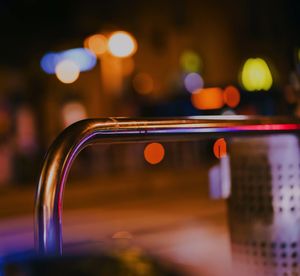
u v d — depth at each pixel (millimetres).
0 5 21922
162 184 21062
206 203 15453
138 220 12891
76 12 23609
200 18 34938
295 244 2277
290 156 2260
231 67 35906
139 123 1772
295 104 3299
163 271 970
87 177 22828
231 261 2359
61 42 23188
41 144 24531
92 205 16719
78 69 24156
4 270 995
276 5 32781
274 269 2277
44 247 1530
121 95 28891
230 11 35969
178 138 1871
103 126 1692
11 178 22781
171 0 33500
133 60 30547
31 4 22188
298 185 2281
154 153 26406
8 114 23453
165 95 32469
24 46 22547
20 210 16484
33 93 23656
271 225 2273
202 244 8836
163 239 9680
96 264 982
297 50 3258
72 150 1604
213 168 2385
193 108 31891
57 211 1561
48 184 1554
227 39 35844
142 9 31641
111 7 28297
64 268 977
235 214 2350
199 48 34656
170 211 14227
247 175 2293
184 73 33656
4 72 23062
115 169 25062
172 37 33469
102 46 23312
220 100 30297
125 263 981
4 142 23000
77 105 27391
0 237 11617
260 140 2275
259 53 33094
